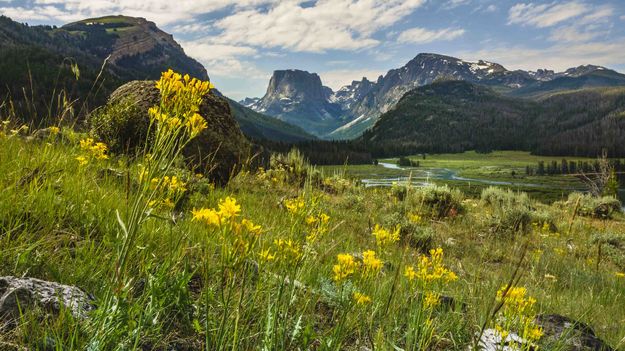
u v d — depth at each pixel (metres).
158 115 1.43
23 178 2.78
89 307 1.83
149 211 1.49
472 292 3.38
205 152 9.49
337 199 11.54
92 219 2.72
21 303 1.68
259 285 1.76
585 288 6.93
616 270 9.36
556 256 8.95
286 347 1.87
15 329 1.53
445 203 13.13
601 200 19.30
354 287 2.23
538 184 119.88
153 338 1.74
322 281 2.70
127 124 8.05
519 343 2.45
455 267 6.50
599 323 4.79
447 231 10.83
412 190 13.54
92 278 2.09
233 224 1.45
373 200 12.34
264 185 7.70
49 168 3.10
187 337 1.93
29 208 2.56
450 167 187.50
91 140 3.90
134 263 2.20
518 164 194.75
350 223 8.47
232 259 1.47
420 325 2.38
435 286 2.87
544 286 6.11
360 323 2.42
